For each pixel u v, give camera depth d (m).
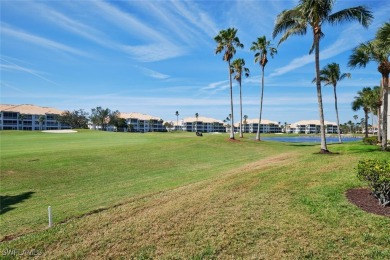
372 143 29.22
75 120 128.00
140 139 43.62
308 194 9.20
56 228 7.61
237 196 9.43
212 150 29.30
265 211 7.92
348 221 7.00
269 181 11.17
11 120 120.75
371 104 49.00
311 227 6.80
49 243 6.63
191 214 7.96
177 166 20.66
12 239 7.48
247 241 6.31
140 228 7.19
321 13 19.30
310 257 5.61
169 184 13.90
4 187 14.68
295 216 7.46
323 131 20.05
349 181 10.44
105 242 6.55
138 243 6.44
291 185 10.36
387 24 18.09
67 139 43.66
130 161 21.75
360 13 18.92
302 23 20.55
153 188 13.24
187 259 5.75
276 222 7.16
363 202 8.24
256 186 10.55
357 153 18.47
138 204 9.52
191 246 6.21
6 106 128.88
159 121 176.38
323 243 6.07
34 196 13.23
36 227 8.68
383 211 7.50
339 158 16.17
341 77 43.38
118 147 28.75
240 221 7.31
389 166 8.06
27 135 55.00
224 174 14.59
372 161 8.91
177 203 9.11
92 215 8.61
